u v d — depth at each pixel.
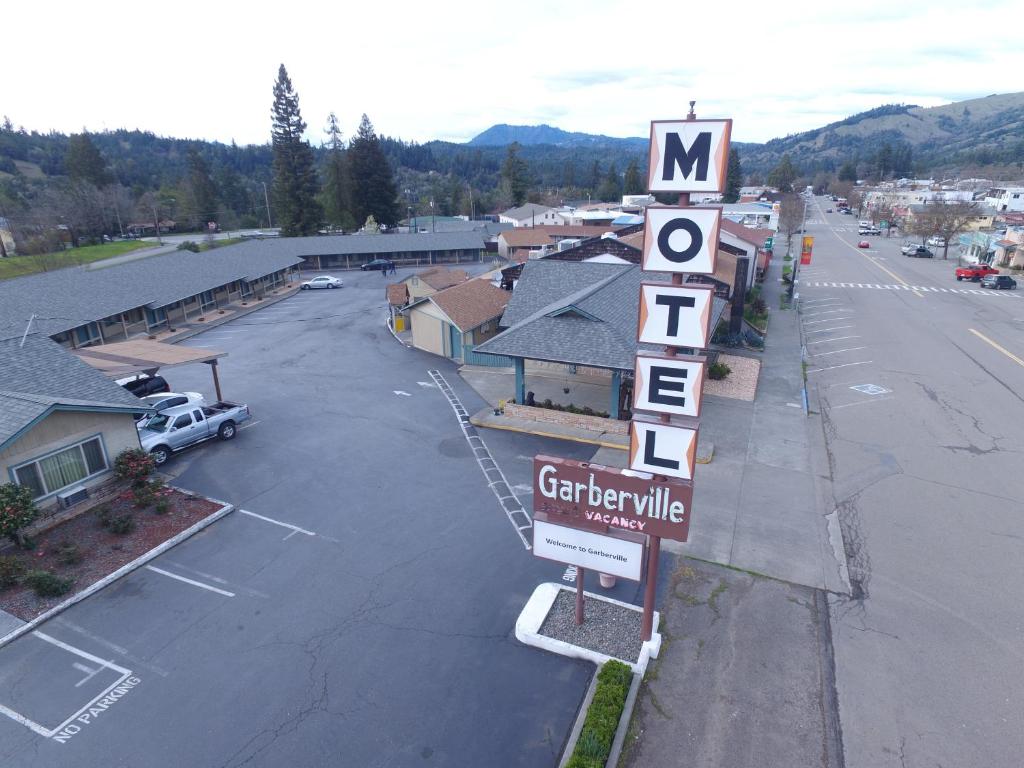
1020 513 17.73
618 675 11.49
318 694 11.64
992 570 15.16
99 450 18.88
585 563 12.59
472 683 11.90
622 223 87.62
